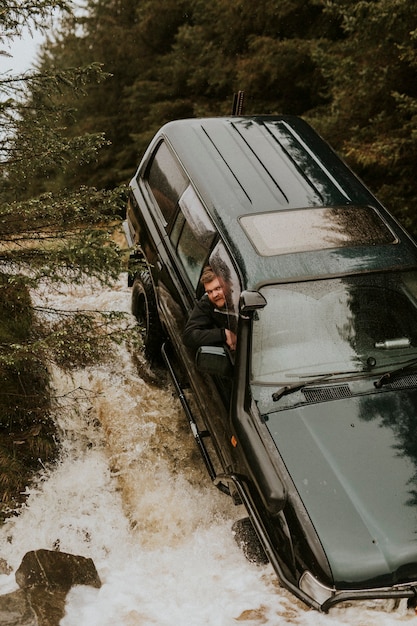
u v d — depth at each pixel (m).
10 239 5.57
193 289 5.65
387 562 3.85
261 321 4.79
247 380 4.67
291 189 5.66
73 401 6.34
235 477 4.67
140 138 15.37
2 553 5.12
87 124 17.58
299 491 4.16
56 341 5.25
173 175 6.36
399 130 8.26
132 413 6.29
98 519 5.46
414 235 8.43
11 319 5.90
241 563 4.89
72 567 4.70
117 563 5.07
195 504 5.54
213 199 5.61
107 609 4.46
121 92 17.89
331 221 5.36
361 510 4.04
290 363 4.73
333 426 4.44
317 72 12.25
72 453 6.02
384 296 4.97
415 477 4.20
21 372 6.06
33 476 5.72
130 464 5.86
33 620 4.22
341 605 4.12
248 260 5.02
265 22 13.18
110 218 5.57
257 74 12.80
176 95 16.20
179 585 4.73
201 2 14.85
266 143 6.21
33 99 5.46
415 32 7.38
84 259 5.30
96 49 17.83
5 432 5.87
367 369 4.75
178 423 6.27
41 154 5.41
